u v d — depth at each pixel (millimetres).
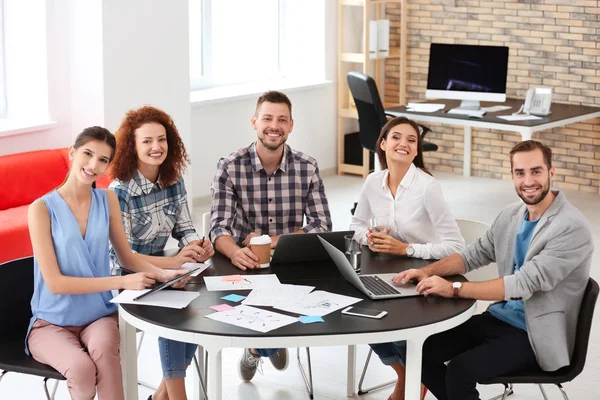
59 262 3709
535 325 3561
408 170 4285
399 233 4320
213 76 9188
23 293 3887
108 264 3836
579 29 9055
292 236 3947
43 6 6863
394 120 4309
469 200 8859
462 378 3566
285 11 9797
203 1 8875
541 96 8391
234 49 9406
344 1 9727
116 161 4121
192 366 4824
